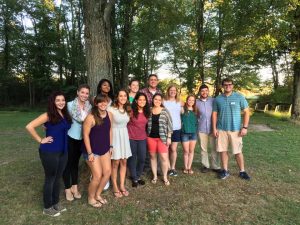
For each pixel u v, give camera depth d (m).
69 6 28.45
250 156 7.96
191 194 5.05
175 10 15.77
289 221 4.25
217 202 4.80
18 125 14.66
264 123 15.83
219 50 19.00
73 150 4.63
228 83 5.73
